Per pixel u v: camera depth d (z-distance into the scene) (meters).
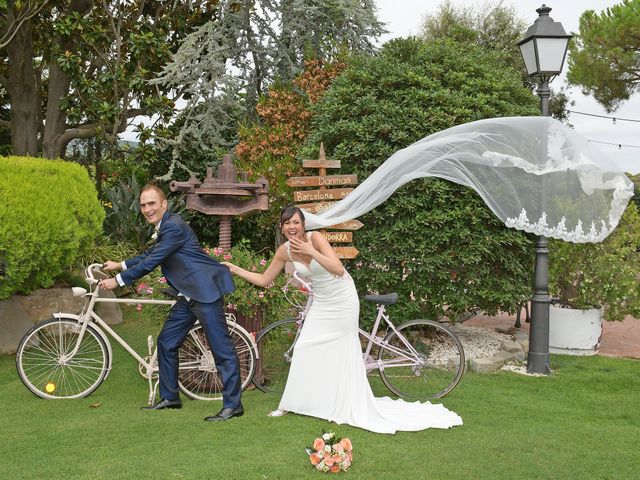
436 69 7.19
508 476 3.76
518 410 5.21
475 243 6.65
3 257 6.59
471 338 7.84
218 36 10.27
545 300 6.54
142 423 4.62
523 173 6.18
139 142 11.11
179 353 5.53
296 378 4.81
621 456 4.16
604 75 16.53
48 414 4.85
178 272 4.87
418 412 4.92
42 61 13.51
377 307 6.88
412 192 6.77
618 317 7.70
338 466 3.70
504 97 7.31
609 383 6.16
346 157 7.01
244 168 9.52
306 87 10.05
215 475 3.63
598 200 6.20
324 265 4.59
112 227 10.32
